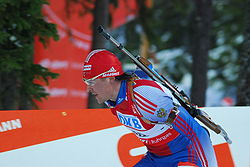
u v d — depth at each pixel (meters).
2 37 17.45
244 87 19.89
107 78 8.36
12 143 11.40
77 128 12.02
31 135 11.59
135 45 35.62
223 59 58.16
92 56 8.38
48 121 11.80
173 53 53.66
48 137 11.73
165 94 8.45
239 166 12.96
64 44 31.58
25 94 19.52
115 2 30.64
